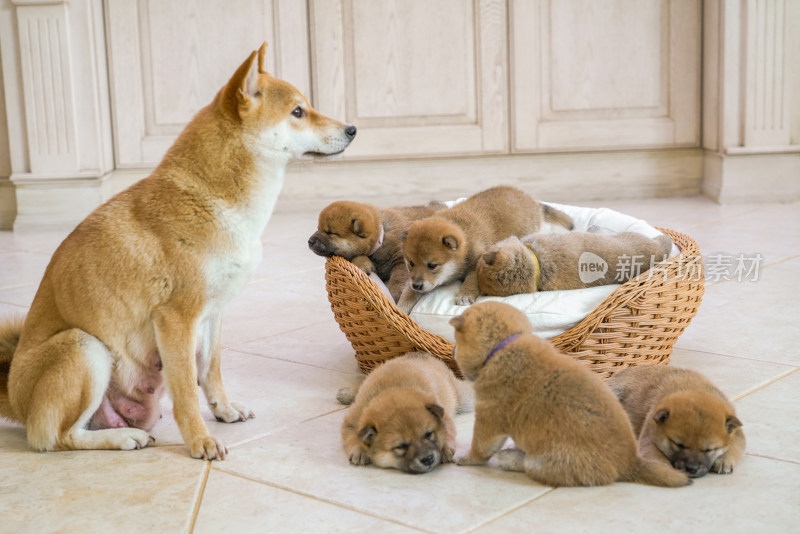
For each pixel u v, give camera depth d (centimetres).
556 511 212
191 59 671
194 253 257
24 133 650
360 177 697
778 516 208
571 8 673
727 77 650
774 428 263
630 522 206
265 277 501
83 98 647
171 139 679
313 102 680
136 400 275
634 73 683
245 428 281
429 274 332
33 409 257
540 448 227
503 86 682
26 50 637
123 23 664
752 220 593
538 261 324
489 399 234
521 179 698
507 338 234
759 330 368
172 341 258
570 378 226
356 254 348
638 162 698
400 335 306
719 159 663
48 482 238
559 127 687
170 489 232
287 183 698
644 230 378
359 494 226
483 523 208
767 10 638
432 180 698
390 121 687
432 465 236
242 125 258
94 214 266
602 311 291
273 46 671
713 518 207
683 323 314
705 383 257
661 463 229
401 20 673
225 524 211
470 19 674
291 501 223
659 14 675
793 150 652
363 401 256
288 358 357
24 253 573
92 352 257
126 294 257
